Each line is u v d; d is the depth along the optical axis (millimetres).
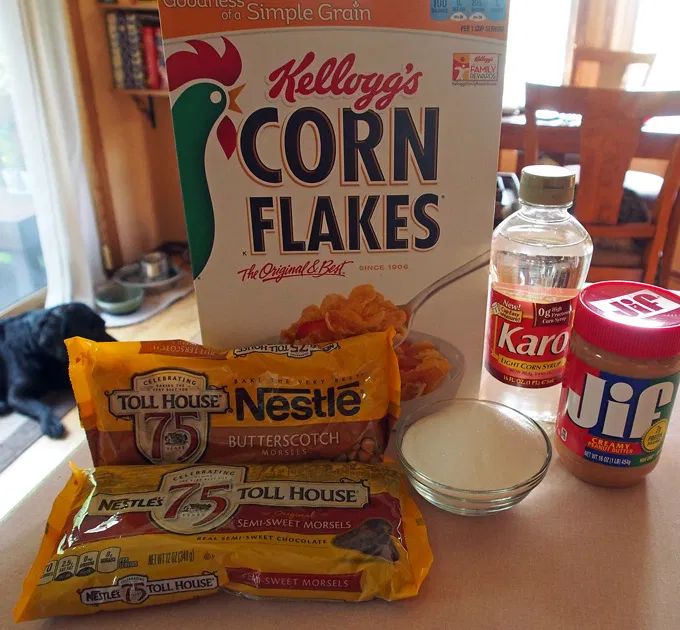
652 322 459
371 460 496
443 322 547
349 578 417
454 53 452
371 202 495
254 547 420
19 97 1946
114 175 2475
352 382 489
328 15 438
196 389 486
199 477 472
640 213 1775
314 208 496
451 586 436
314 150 477
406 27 443
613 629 406
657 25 2295
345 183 488
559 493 514
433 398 576
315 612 422
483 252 519
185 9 434
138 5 2230
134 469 482
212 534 427
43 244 2141
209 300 529
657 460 517
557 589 434
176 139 470
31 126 1980
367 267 520
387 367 494
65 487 478
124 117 2482
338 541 426
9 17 1860
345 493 460
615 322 457
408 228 506
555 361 555
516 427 534
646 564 452
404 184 490
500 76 461
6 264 2143
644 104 1527
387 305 536
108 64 2354
